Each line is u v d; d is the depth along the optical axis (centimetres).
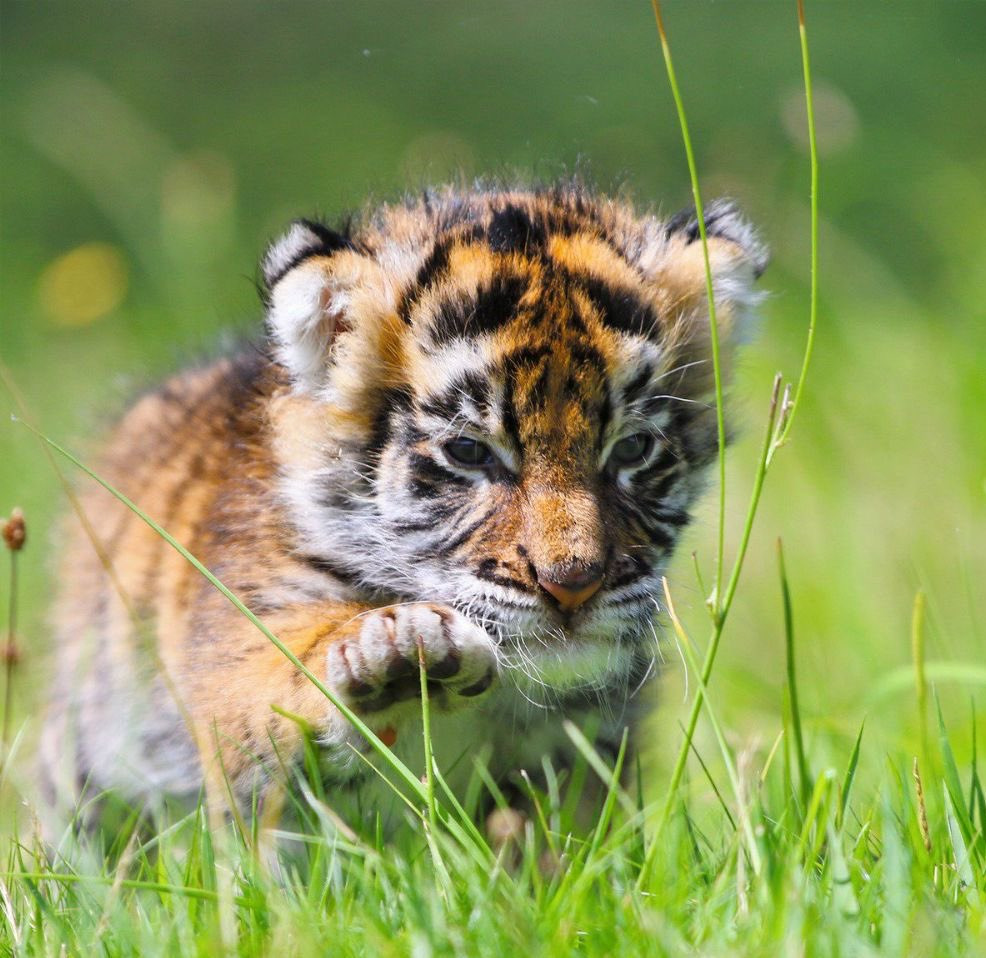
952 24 3070
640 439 948
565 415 901
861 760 1041
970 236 2028
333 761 902
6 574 1529
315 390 970
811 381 1798
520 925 696
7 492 1700
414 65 3247
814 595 1441
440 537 923
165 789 1031
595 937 695
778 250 2214
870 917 705
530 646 900
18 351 2208
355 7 3541
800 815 834
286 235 982
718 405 800
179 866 852
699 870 780
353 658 864
